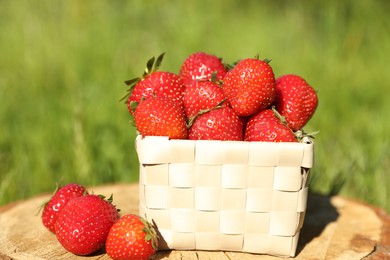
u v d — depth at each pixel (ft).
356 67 3.81
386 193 2.70
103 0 4.52
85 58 3.72
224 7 4.86
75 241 1.76
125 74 3.50
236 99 1.79
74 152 2.83
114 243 1.73
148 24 4.32
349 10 4.25
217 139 1.77
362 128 3.22
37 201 2.21
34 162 2.85
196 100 1.81
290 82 1.91
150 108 1.74
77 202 1.79
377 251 1.91
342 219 2.12
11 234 1.95
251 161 1.73
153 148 1.72
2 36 4.03
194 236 1.78
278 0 5.20
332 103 3.41
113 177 2.83
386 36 4.12
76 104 3.07
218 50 3.89
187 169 1.74
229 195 1.75
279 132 1.77
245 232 1.77
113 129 3.00
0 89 3.45
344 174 2.77
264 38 4.10
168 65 3.62
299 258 1.84
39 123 3.09
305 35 4.35
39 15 4.24
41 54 3.76
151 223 1.78
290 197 1.75
